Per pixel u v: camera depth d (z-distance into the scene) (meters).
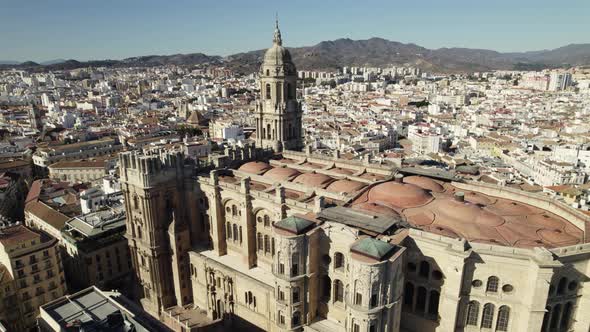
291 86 132.50
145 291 116.62
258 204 96.06
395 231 76.19
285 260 77.81
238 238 105.38
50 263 111.62
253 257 101.75
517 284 68.88
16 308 105.75
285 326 81.94
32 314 109.12
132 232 114.00
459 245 68.44
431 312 76.50
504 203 93.25
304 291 80.69
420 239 73.12
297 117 135.88
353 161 119.94
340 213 80.31
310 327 81.06
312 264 79.69
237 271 97.56
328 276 81.19
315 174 110.31
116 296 85.19
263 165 120.12
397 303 71.56
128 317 74.44
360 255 68.12
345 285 77.69
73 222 135.38
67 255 134.62
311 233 77.62
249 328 97.81
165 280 112.06
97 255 125.81
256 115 136.25
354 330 70.38
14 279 104.69
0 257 108.25
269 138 136.12
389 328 71.06
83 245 125.50
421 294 77.00
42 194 176.75
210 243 113.44
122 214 140.00
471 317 73.56
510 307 70.38
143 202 104.94
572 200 169.38
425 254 73.44
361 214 79.38
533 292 66.06
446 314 72.75
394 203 89.50
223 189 103.88
